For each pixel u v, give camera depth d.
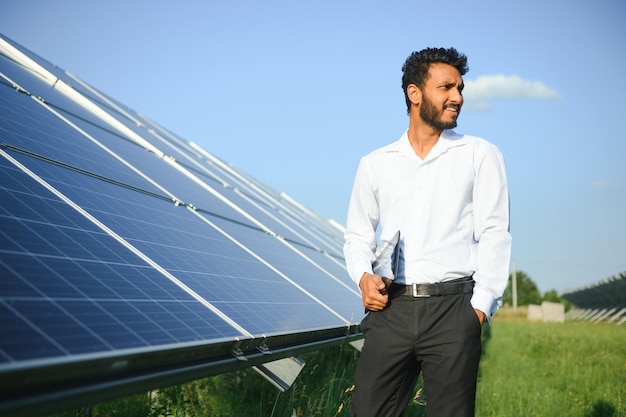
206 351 3.03
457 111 3.55
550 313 45.44
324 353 7.82
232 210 7.72
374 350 3.55
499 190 3.52
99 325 2.47
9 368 1.85
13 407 1.92
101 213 3.89
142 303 2.96
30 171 3.72
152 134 10.02
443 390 3.41
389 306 3.54
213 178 9.82
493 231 3.51
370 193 3.83
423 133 3.65
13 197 3.15
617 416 7.15
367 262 3.73
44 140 4.61
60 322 2.30
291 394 5.25
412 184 3.62
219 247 5.20
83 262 2.96
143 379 2.55
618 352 13.86
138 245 3.78
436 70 3.51
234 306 3.86
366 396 3.55
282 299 4.90
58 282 2.60
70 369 2.12
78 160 4.74
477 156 3.56
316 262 8.37
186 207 5.92
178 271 3.81
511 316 62.22
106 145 5.99
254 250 6.09
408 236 3.57
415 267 3.50
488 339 18.34
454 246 3.52
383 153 3.77
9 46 7.73
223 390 5.88
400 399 3.63
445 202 3.55
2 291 2.25
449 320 3.43
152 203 5.08
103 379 2.35
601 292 41.47
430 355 3.45
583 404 7.73
